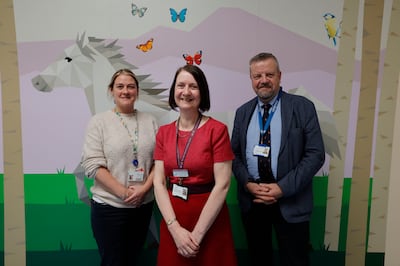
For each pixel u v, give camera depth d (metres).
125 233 1.60
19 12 1.81
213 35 1.87
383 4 1.88
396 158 1.95
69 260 1.96
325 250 2.00
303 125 1.47
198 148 1.29
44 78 1.86
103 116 1.62
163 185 1.38
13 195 1.91
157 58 1.87
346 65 1.91
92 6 1.83
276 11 1.87
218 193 1.26
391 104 1.93
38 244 1.94
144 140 1.59
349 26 1.89
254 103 1.63
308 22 1.88
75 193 1.92
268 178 1.52
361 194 1.98
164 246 1.36
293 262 1.52
